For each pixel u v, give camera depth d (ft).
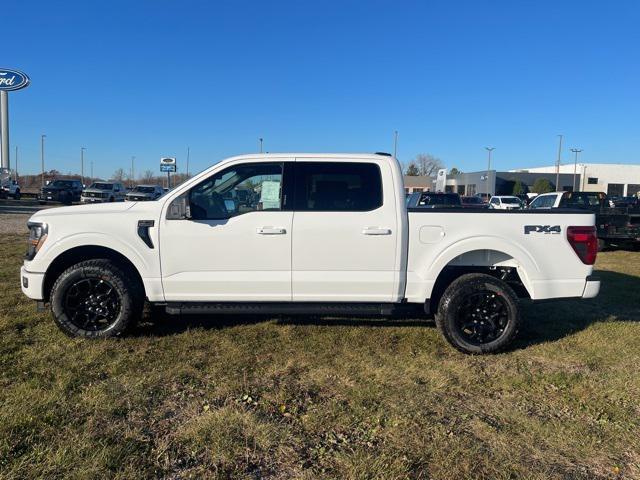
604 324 19.69
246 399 12.46
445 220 16.02
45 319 18.22
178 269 15.93
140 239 15.81
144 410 11.74
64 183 115.55
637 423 11.70
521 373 14.64
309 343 16.72
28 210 88.53
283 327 18.38
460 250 15.92
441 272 16.89
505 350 16.35
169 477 9.23
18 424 10.66
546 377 14.29
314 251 15.85
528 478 9.47
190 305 16.24
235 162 16.15
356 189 16.11
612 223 43.24
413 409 12.14
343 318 19.74
